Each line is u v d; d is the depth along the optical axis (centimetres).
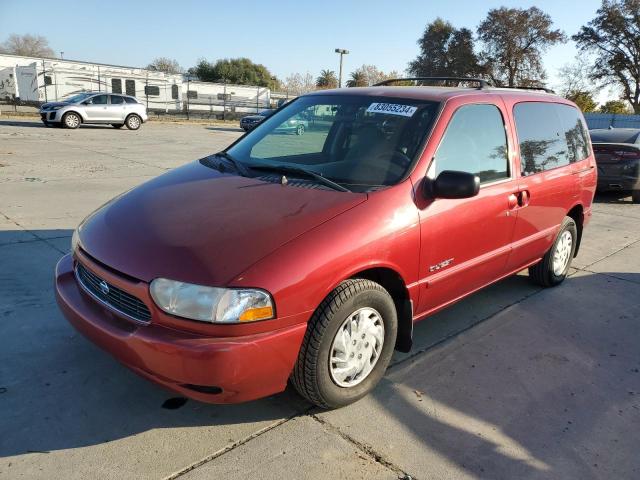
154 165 1199
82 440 262
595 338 407
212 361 234
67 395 296
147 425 276
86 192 833
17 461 246
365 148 337
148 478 240
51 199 768
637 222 843
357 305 278
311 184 311
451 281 348
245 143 395
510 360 365
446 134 337
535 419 300
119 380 313
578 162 496
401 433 280
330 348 272
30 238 569
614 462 269
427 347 377
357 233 274
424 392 320
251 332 241
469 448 272
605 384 342
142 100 3731
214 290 236
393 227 291
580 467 264
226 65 7456
